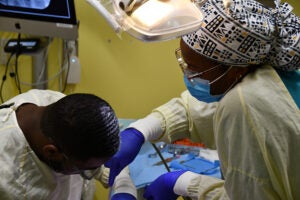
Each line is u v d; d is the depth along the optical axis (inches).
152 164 68.5
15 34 73.8
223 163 42.3
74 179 50.9
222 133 40.6
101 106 37.7
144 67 84.5
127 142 55.1
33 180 41.8
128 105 86.3
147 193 56.1
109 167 53.0
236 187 40.1
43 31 64.0
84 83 81.4
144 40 32.0
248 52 37.8
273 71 39.9
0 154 39.3
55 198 46.5
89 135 35.7
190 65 42.8
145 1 33.9
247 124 37.4
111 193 53.6
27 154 40.7
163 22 31.9
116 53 81.4
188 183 50.0
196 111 58.5
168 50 84.8
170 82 87.6
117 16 33.3
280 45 39.0
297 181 38.6
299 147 37.3
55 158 38.8
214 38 38.0
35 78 76.5
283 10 39.8
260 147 37.0
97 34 78.9
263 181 37.7
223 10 37.4
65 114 36.6
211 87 42.9
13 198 39.5
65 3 60.2
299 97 39.7
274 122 37.0
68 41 75.8
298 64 39.9
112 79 83.0
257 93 37.7
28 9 61.0
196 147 76.5
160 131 59.4
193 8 33.9
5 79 75.9
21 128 41.2
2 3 60.2
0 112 43.6
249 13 37.6
